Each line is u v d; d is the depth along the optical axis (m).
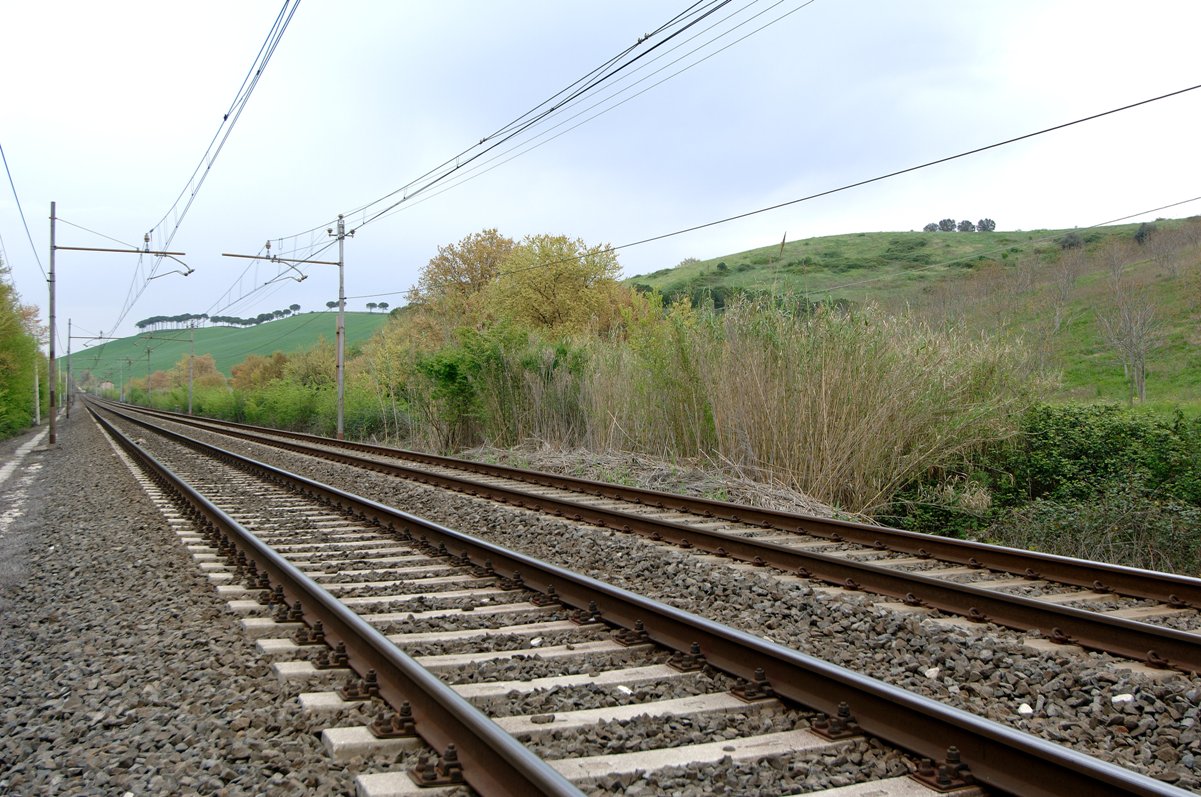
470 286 59.44
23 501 16.92
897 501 14.13
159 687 5.21
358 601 7.24
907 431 13.84
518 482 16.97
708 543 9.55
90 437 40.97
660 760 3.95
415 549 9.78
